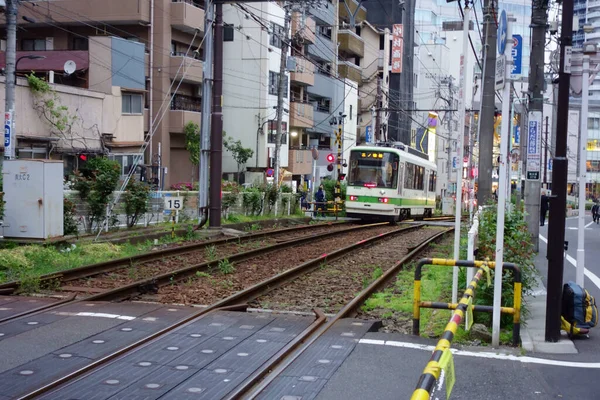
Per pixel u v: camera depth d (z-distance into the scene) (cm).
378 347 644
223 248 1678
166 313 788
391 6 5575
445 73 6269
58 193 1390
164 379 529
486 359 623
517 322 679
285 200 2986
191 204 2234
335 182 3716
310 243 1916
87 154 2561
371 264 1466
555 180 689
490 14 1543
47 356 589
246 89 3762
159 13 3180
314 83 4466
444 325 768
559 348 662
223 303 864
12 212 1354
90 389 501
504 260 797
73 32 3212
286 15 3067
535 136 1566
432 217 3912
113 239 1585
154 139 3219
